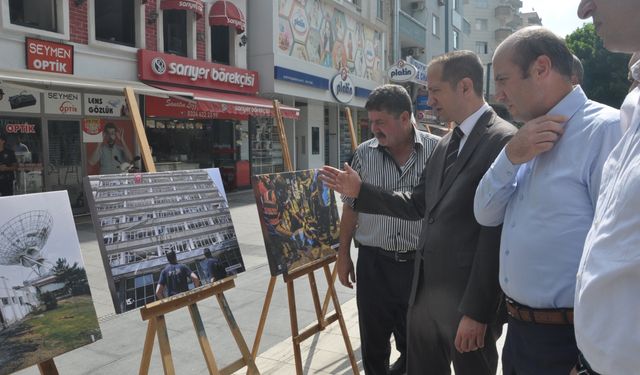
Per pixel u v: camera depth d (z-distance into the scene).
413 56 25.88
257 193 2.54
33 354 1.62
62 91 9.20
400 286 2.83
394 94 2.71
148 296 1.93
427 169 2.26
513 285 1.56
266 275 5.79
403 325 3.13
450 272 2.00
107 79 9.22
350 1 18.16
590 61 26.08
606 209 1.10
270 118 15.34
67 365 3.50
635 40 1.14
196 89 11.76
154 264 1.99
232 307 4.71
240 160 14.20
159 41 10.91
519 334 1.60
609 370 1.07
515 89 1.56
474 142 2.00
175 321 4.34
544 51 1.50
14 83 7.99
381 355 2.97
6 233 1.62
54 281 1.72
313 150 17.81
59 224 1.79
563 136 1.47
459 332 1.86
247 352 2.29
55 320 1.70
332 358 3.42
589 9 1.19
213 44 12.97
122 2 10.28
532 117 1.60
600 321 1.08
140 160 10.67
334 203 3.19
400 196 2.38
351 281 3.20
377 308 2.90
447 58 2.09
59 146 9.29
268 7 13.74
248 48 14.09
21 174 8.72
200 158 12.82
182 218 2.19
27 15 8.55
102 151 10.01
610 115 1.40
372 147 2.96
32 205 1.72
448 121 2.17
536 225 1.48
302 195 2.88
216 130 13.34
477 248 1.83
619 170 1.08
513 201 1.63
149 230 2.03
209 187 2.41
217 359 3.58
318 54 16.27
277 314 4.52
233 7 12.59
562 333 1.47
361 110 20.69
